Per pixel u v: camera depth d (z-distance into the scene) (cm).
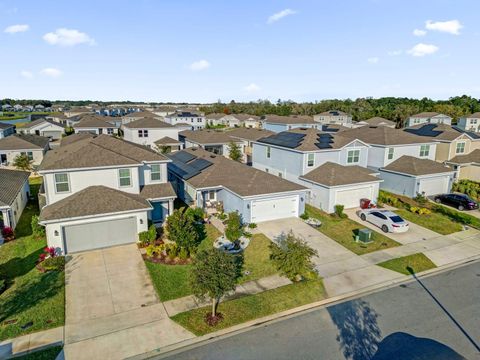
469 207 2928
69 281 1678
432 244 2222
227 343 1271
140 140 5234
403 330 1363
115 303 1505
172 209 2492
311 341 1288
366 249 2125
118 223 2066
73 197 2086
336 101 12975
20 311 1437
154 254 1969
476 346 1281
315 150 3162
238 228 2220
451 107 9762
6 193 2348
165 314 1434
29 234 2278
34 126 6581
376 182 2941
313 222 2520
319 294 1609
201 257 1426
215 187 2666
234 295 1591
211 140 5131
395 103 13038
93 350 1217
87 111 12062
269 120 6825
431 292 1656
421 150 3719
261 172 2869
